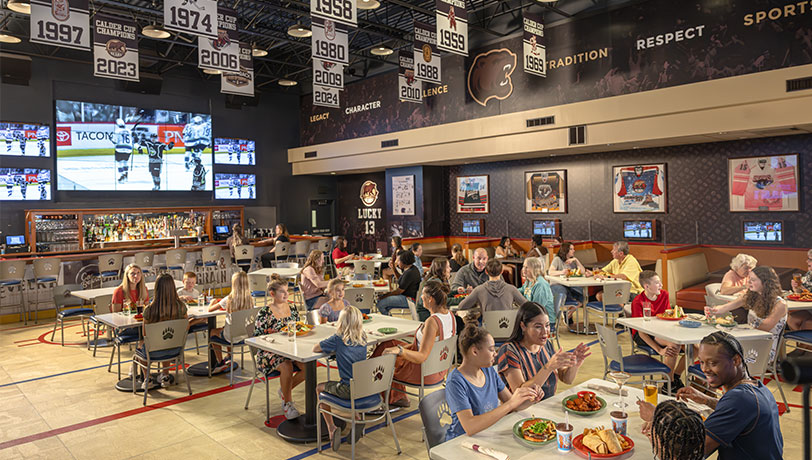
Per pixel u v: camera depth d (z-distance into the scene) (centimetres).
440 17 764
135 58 863
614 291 735
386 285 787
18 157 1272
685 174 1061
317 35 819
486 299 561
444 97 1374
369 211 1748
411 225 1509
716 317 521
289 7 1119
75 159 1352
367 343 447
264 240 1480
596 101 1041
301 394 564
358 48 1442
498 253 1116
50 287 1009
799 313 620
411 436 450
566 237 1261
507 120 1195
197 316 602
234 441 448
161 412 516
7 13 1151
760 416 216
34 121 1295
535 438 246
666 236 1093
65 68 1338
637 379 509
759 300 480
